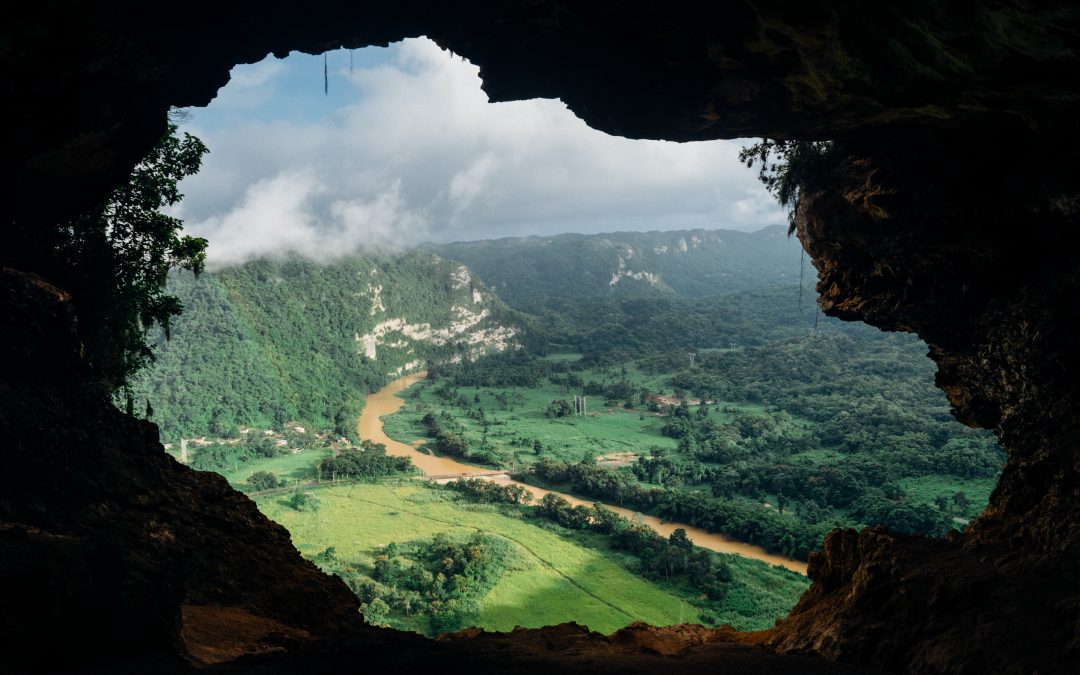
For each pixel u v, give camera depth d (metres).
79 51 13.27
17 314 15.86
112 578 8.71
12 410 14.26
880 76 16.05
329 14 16.36
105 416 17.98
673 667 12.05
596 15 16.88
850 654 13.51
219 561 16.17
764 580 64.12
